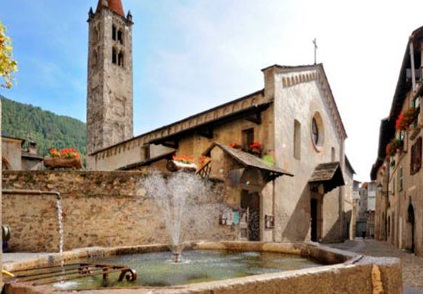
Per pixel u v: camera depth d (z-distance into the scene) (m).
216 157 13.39
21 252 9.91
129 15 42.66
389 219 24.53
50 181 10.91
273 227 15.14
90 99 38.97
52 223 10.48
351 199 30.62
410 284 7.77
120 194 11.23
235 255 7.54
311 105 20.22
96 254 6.89
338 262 5.60
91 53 40.06
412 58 13.80
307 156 19.19
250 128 16.33
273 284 3.28
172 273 5.36
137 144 23.14
